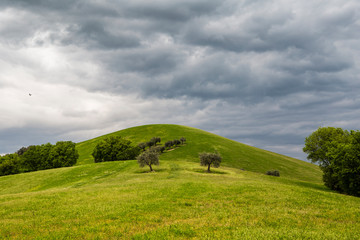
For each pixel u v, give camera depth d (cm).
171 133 15625
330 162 4934
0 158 9331
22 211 1881
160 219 1556
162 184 3181
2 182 5378
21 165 8944
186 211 1769
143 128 17450
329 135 5528
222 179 4181
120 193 2548
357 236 1209
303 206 1967
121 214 1686
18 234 1337
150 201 2098
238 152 12225
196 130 17138
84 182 4556
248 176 5319
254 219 1540
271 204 2005
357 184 3966
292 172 9950
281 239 1112
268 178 5366
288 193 2502
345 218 1642
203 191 2583
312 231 1255
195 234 1216
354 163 3956
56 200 2262
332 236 1179
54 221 1580
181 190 2645
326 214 1733
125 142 9588
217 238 1130
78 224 1494
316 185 5416
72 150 9050
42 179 5381
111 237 1230
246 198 2230
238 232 1207
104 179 4744
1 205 2117
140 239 1161
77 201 2195
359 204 2170
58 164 8606
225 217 1583
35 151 9069
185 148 12444
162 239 1142
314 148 5616
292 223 1465
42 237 1262
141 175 4891
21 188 4850
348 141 4947
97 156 9444
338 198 2411
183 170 5525
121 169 5888
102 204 2025
